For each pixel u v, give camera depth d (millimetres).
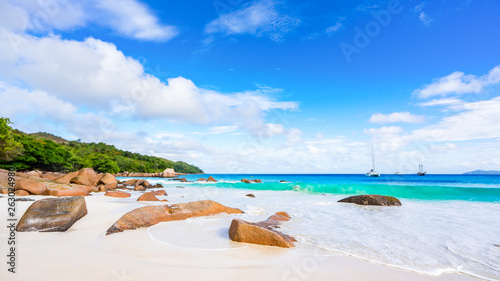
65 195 15305
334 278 4383
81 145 96250
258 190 26562
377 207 13531
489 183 36344
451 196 18391
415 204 14742
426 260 5418
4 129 35344
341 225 8969
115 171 81938
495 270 4914
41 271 4184
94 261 4801
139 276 4156
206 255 5461
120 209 11148
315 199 17609
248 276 4344
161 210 9023
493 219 10109
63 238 6383
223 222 8977
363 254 5758
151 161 118125
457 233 7797
